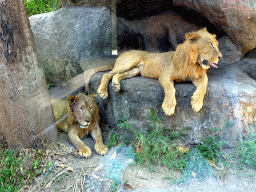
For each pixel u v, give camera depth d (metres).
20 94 2.93
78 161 3.22
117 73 3.68
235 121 3.32
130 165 3.16
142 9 3.97
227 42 3.89
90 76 3.63
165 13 4.12
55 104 3.36
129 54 3.77
